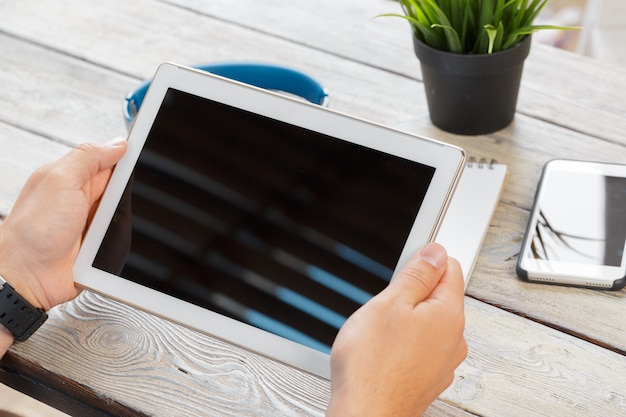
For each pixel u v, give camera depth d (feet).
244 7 4.38
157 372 2.75
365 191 2.62
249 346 2.59
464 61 3.25
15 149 3.62
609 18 5.41
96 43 4.19
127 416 2.70
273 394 2.67
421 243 2.52
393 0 4.34
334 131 2.70
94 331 2.87
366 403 2.26
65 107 3.83
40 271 2.78
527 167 3.38
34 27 4.31
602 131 3.51
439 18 3.17
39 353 2.82
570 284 2.91
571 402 2.60
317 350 2.52
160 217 2.80
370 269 2.55
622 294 2.88
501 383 2.67
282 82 3.65
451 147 2.55
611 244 2.95
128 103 3.46
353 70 3.93
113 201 2.85
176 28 4.26
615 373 2.67
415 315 2.36
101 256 2.82
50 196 2.76
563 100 3.67
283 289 2.61
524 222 3.16
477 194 3.22
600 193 3.13
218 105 2.84
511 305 2.90
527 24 3.30
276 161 2.73
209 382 2.72
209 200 2.77
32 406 3.79
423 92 3.80
